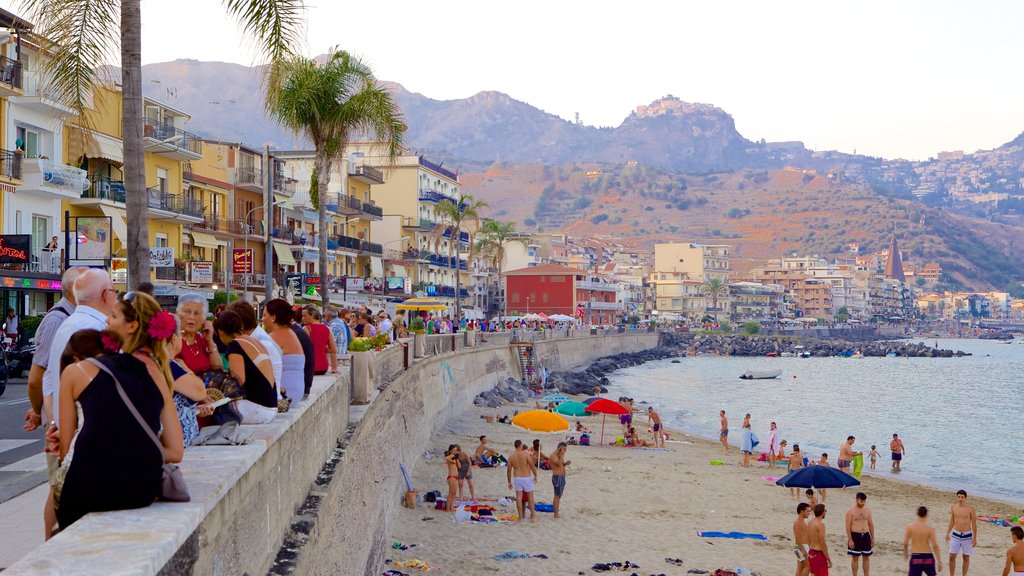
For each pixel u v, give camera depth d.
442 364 48.75
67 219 33.00
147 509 5.25
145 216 13.92
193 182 61.44
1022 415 71.31
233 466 6.42
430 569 20.73
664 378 108.94
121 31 13.90
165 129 54.66
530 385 77.75
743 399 82.88
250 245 68.69
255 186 68.88
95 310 7.25
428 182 116.62
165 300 43.41
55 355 6.84
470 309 117.25
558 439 46.19
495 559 22.11
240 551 6.60
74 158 45.50
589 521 27.16
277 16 15.23
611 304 170.25
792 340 187.12
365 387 19.67
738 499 32.22
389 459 24.08
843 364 150.38
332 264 86.62
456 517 25.89
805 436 57.69
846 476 28.38
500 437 45.47
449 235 122.81
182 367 7.28
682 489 33.56
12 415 21.94
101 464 5.15
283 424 8.82
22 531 9.48
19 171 40.62
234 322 9.08
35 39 15.61
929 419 68.12
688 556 23.80
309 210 79.94
